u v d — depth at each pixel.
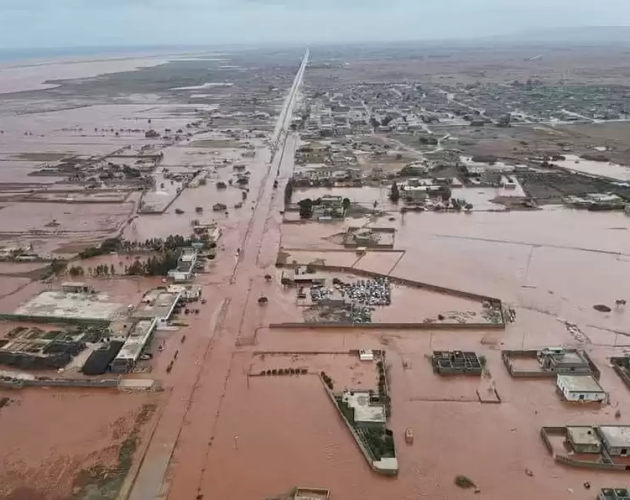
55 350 56.53
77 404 49.31
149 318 61.41
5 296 68.44
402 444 44.44
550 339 59.03
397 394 50.50
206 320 62.94
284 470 41.94
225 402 49.50
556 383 52.22
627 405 49.09
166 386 51.59
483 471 41.81
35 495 39.62
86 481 40.88
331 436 45.44
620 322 62.25
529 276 73.69
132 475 41.41
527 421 47.12
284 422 47.03
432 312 64.31
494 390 51.12
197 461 42.78
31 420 47.31
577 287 70.50
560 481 40.97
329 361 55.53
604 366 54.41
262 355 56.47
